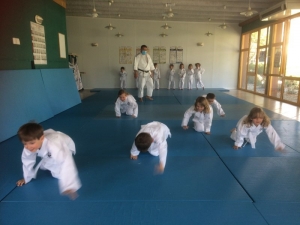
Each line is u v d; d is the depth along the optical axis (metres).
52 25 6.59
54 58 6.71
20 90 4.49
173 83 12.24
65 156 2.10
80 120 4.97
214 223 1.78
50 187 2.27
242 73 12.16
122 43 11.84
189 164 2.80
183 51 12.17
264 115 2.98
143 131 2.74
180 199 2.08
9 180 2.41
